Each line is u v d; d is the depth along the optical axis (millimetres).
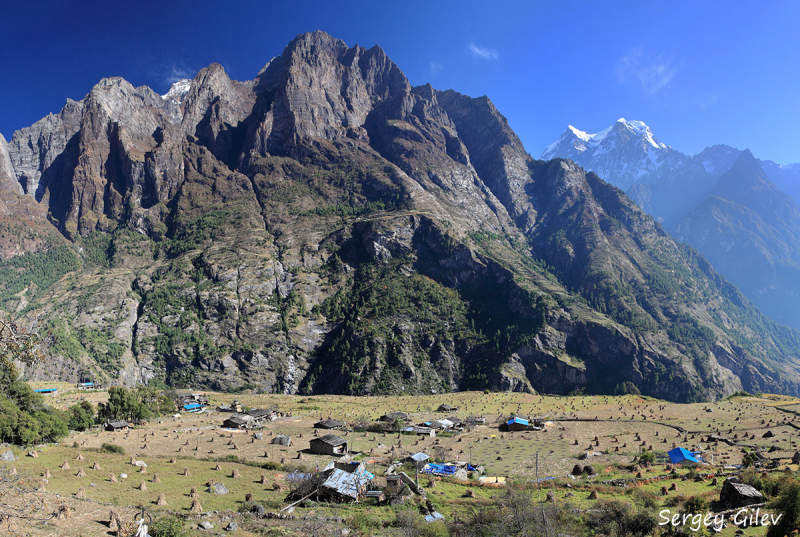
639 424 109875
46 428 72125
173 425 107000
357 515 46156
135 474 55219
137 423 105312
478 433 108625
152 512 41062
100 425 100062
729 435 93000
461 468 72562
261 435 94938
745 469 63562
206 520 41219
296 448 87750
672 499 49250
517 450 88812
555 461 78250
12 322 27156
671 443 88312
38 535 31672
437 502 53500
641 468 67750
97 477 51719
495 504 48688
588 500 52281
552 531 39000
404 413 131000
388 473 67438
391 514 48062
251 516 44438
